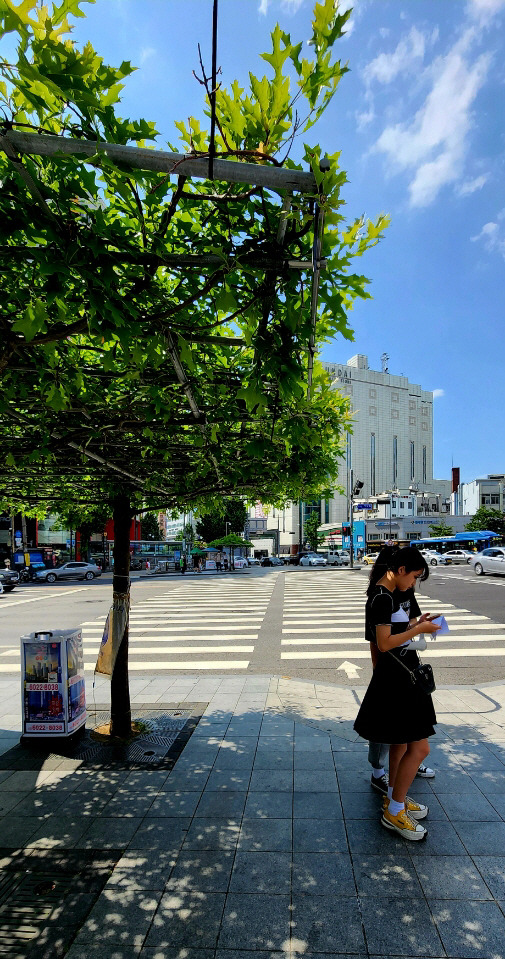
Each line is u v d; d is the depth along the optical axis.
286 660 9.38
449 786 4.16
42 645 5.21
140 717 6.01
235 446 4.54
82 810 3.95
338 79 1.75
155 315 2.24
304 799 4.04
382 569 3.83
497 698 6.45
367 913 2.79
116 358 3.39
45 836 3.60
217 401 3.65
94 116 1.83
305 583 27.25
